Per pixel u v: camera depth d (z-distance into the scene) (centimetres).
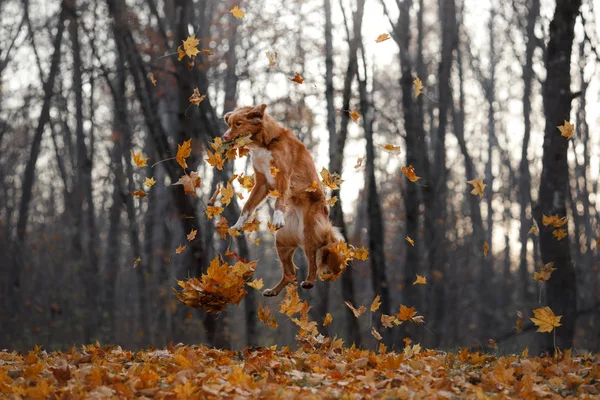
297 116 2325
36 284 2689
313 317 1872
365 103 2058
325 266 873
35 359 808
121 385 619
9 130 3081
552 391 685
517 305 3030
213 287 771
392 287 3325
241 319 3173
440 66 2645
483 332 3014
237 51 2809
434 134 3366
